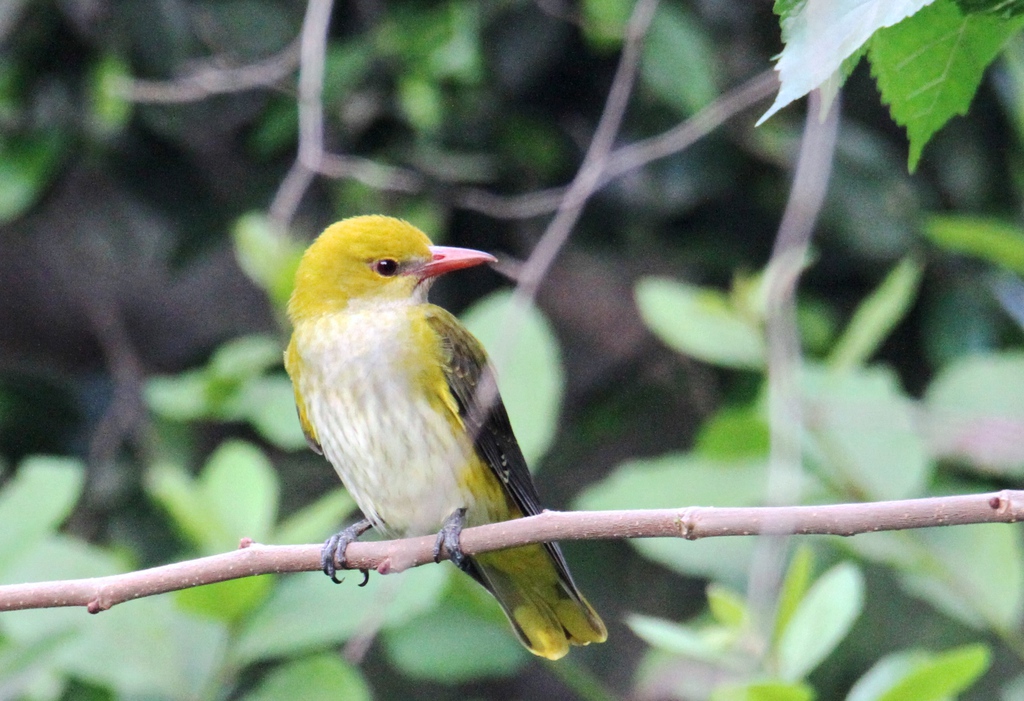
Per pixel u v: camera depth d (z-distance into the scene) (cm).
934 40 506
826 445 895
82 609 891
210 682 873
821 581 781
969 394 970
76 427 1213
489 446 833
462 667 990
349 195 1116
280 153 1173
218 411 1039
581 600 825
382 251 852
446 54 1030
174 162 1172
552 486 1235
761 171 1137
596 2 1015
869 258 1139
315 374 844
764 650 745
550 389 915
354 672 857
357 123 1115
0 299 1366
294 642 869
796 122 1113
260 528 897
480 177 1118
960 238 923
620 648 1220
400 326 838
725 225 1160
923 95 518
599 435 1237
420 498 831
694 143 1103
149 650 884
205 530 895
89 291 1298
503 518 853
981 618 902
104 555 911
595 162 853
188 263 1199
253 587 848
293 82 1091
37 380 1213
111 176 1181
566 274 1229
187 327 1407
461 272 1205
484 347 907
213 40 1102
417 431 825
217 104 1138
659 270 1191
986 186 1124
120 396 1229
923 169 1127
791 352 745
